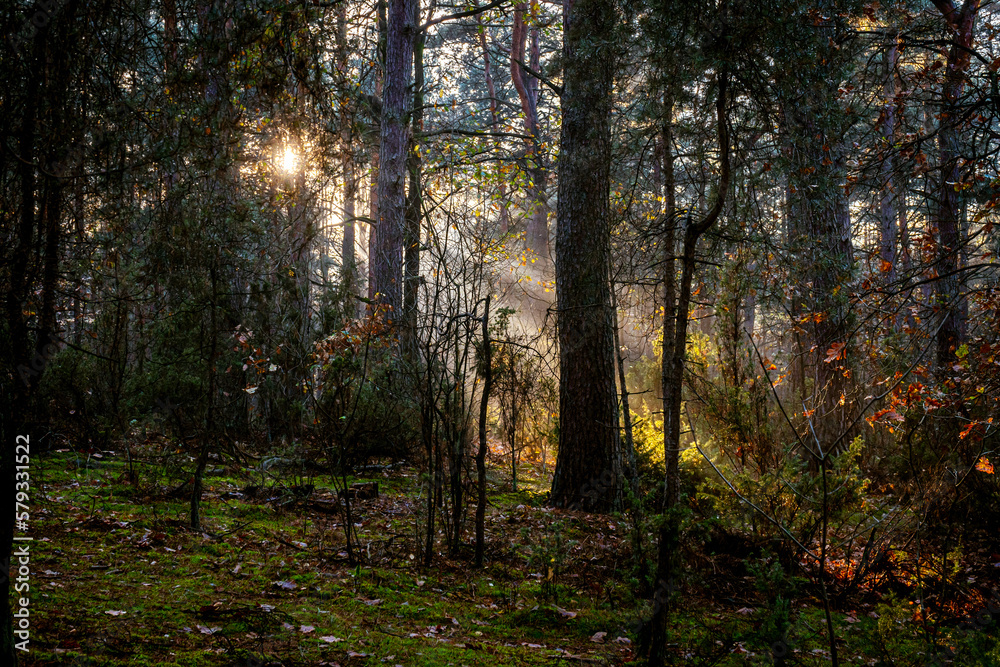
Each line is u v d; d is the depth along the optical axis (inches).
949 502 227.5
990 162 240.8
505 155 698.2
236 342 269.6
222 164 163.2
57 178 113.0
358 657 142.2
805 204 286.5
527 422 412.2
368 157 186.2
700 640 163.3
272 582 182.2
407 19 510.3
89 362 285.1
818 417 290.0
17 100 110.6
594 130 326.0
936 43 300.8
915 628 172.1
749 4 169.6
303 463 288.2
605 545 254.2
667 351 172.7
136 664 124.1
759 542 227.3
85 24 120.9
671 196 217.3
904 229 288.4
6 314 109.5
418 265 360.2
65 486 244.1
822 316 295.4
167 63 151.6
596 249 331.3
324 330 280.7
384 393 316.5
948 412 250.7
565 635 174.4
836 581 223.6
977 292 230.5
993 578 213.8
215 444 279.1
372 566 207.0
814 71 204.2
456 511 230.8
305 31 159.5
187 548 200.1
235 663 130.3
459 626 173.0
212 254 201.3
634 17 230.2
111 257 154.6
